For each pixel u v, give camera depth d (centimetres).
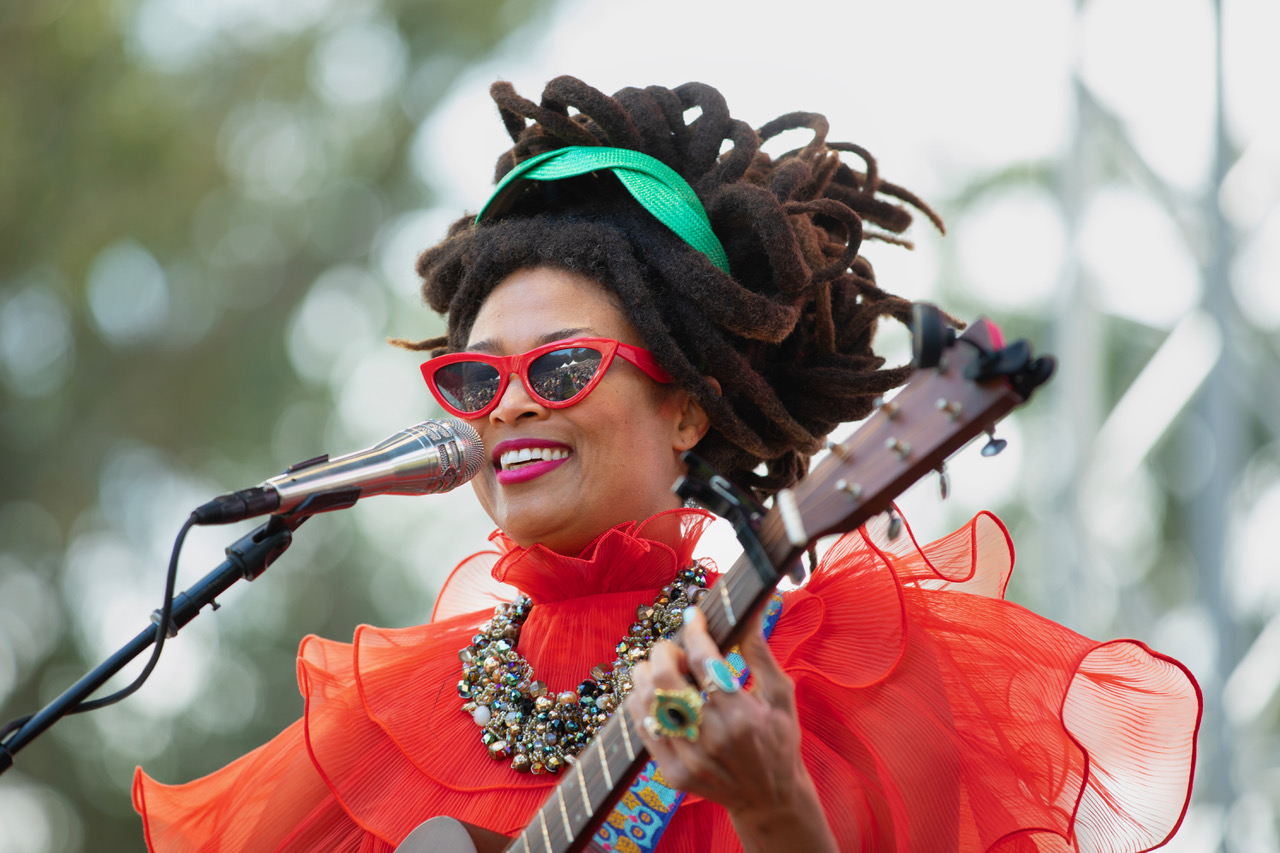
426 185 2253
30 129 2103
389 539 2127
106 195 2130
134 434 2128
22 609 2019
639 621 359
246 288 2195
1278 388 827
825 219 418
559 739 348
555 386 357
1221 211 831
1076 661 333
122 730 1969
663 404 372
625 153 385
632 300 363
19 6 2092
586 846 312
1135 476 868
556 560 360
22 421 2078
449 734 362
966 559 357
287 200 2219
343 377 2195
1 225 2084
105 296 2161
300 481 322
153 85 2161
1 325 2089
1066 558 842
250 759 407
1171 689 343
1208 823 771
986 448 247
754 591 265
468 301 385
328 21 2211
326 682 393
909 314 401
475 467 353
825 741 329
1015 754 329
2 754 312
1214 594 809
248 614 2053
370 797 361
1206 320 835
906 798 315
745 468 404
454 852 325
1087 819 341
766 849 267
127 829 1942
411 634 412
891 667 325
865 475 261
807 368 392
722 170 388
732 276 387
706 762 255
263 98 2202
